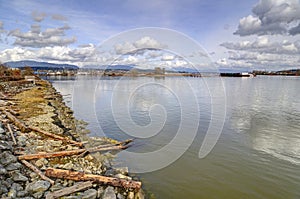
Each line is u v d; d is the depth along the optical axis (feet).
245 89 160.76
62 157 28.89
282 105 87.10
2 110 51.60
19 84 128.88
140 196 22.27
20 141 31.83
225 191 25.30
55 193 19.38
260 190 25.66
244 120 59.26
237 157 34.42
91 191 20.76
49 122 47.80
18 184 20.12
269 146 39.32
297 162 32.78
